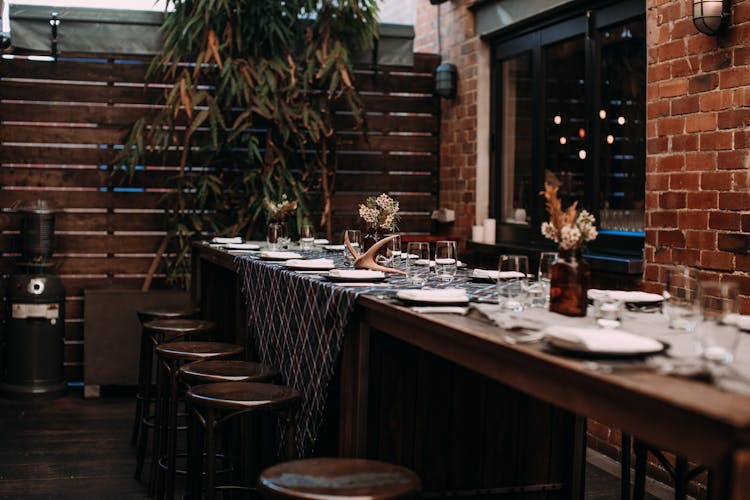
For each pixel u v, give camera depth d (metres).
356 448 2.73
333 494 1.87
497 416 2.93
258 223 6.24
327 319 2.77
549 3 5.20
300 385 3.05
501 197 6.12
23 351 5.76
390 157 6.77
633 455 4.12
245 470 3.14
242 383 2.90
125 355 5.87
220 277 5.32
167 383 3.85
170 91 6.24
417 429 2.85
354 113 6.09
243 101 6.27
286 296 3.28
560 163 5.35
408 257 2.96
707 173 3.66
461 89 6.45
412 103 6.78
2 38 5.98
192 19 5.68
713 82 3.62
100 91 6.18
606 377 1.42
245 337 4.18
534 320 2.04
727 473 1.16
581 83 5.11
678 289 1.99
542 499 3.00
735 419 1.14
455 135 6.58
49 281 5.78
